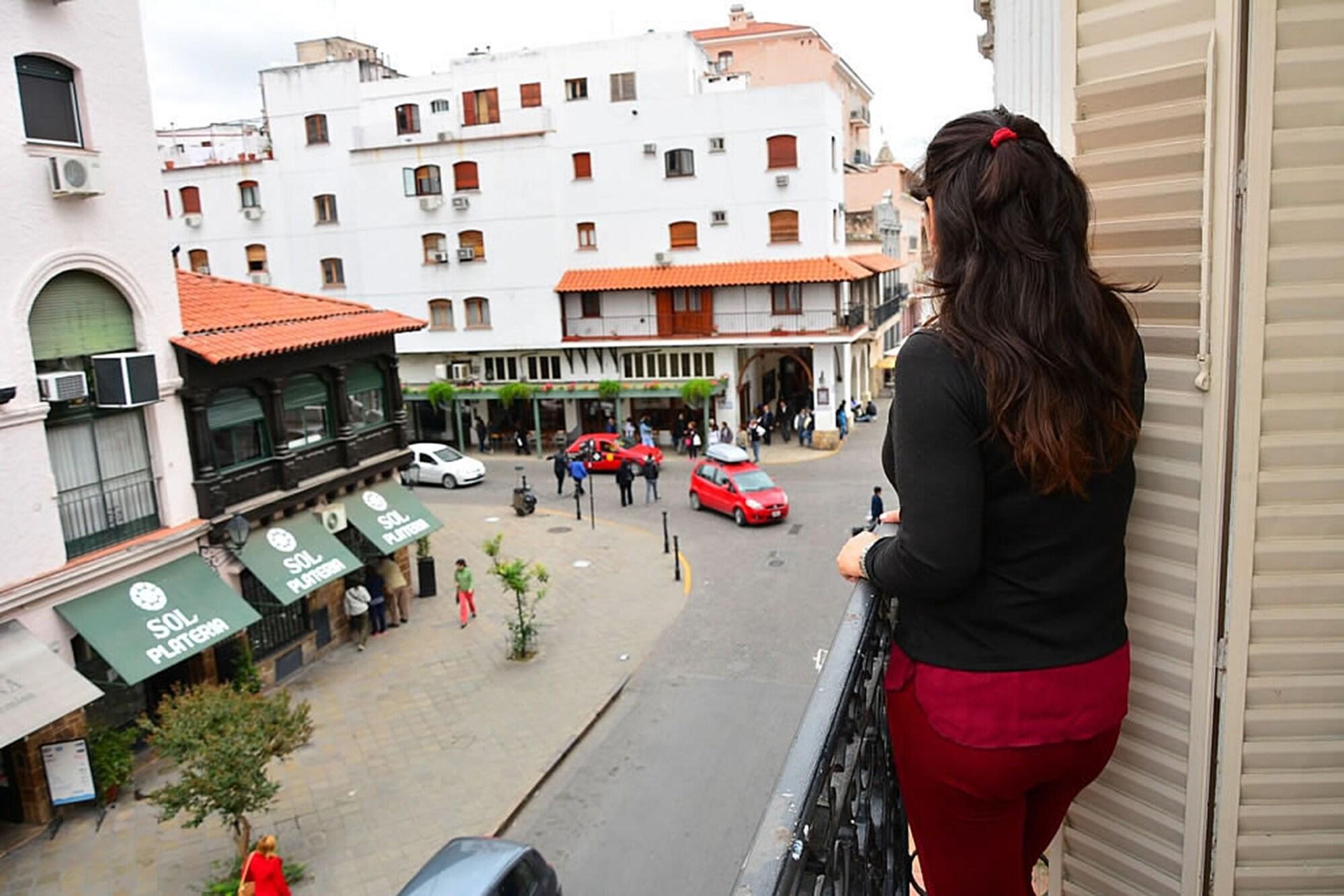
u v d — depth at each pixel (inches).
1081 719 75.1
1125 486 76.6
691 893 480.1
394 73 1841.8
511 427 1708.9
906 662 81.5
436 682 737.0
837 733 74.7
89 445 589.9
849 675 80.9
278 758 574.2
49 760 543.8
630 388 1560.0
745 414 1652.3
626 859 510.0
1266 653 97.4
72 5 561.3
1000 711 74.5
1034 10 147.9
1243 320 92.5
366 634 811.4
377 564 861.8
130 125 603.2
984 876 80.9
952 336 72.4
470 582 858.8
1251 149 90.1
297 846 528.1
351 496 835.4
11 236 527.8
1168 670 104.7
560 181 1551.4
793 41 2223.2
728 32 2282.2
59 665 536.1
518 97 1628.9
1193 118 95.6
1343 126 89.9
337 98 1700.3
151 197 621.0
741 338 1510.8
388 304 1654.8
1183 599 102.2
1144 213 100.8
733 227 1499.8
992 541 74.0
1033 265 71.6
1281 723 98.6
